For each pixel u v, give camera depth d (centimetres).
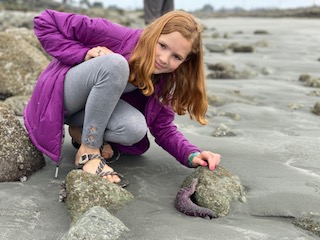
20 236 87
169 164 130
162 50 105
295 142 151
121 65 104
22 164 113
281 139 155
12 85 197
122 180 115
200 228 92
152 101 119
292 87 258
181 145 122
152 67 106
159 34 104
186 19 105
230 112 192
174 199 107
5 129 114
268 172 123
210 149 142
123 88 107
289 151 141
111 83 105
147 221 95
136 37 112
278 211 102
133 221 94
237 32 767
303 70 329
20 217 94
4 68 199
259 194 109
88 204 96
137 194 109
